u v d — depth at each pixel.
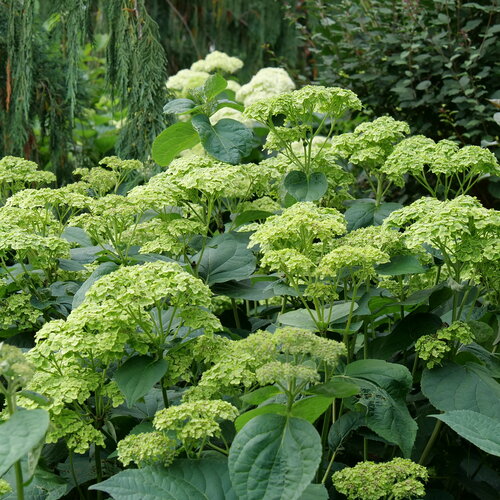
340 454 3.10
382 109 5.71
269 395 2.35
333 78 5.86
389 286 3.07
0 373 1.87
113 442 2.73
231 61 6.48
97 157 6.45
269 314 3.60
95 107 7.13
